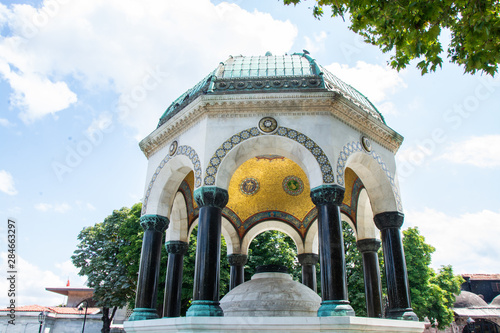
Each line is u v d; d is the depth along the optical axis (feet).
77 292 160.97
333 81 51.26
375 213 47.47
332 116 43.98
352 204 56.59
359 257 93.76
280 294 41.09
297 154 42.75
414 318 41.11
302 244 64.03
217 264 37.37
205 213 39.11
